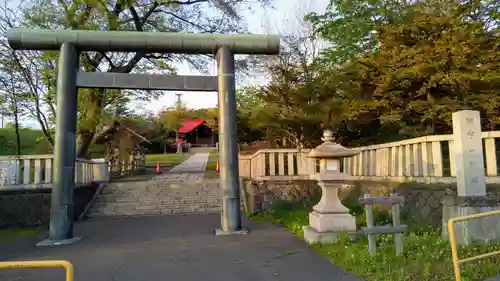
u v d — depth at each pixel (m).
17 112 13.79
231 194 8.38
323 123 13.78
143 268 5.53
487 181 6.54
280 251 6.40
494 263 4.74
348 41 15.26
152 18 14.62
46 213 10.52
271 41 8.72
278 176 11.84
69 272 2.74
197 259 6.00
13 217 10.37
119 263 5.86
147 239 7.82
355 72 13.36
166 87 8.52
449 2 11.03
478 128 6.16
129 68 15.31
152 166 27.48
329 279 4.76
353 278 4.73
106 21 12.92
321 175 6.93
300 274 5.03
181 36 8.49
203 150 46.41
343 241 6.41
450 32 10.37
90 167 13.66
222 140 8.53
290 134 15.16
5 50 12.82
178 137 49.56
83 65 14.38
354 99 13.22
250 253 6.32
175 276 5.09
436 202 6.77
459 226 5.76
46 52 11.91
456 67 10.21
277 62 16.19
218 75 8.69
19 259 6.32
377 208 8.89
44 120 14.31
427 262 4.89
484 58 10.32
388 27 11.88
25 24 12.07
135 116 19.36
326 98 14.08
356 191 10.37
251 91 19.28
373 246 5.41
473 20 12.39
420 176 7.43
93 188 13.05
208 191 13.59
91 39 8.27
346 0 15.15
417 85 11.38
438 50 10.22
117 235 8.37
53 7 12.05
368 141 14.53
